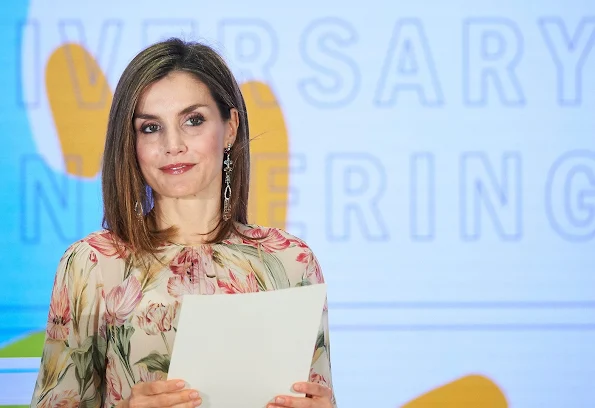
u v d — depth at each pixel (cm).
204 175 470
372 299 891
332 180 888
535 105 895
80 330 459
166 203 484
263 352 425
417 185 891
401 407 889
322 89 887
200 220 488
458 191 893
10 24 869
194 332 412
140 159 468
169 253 475
